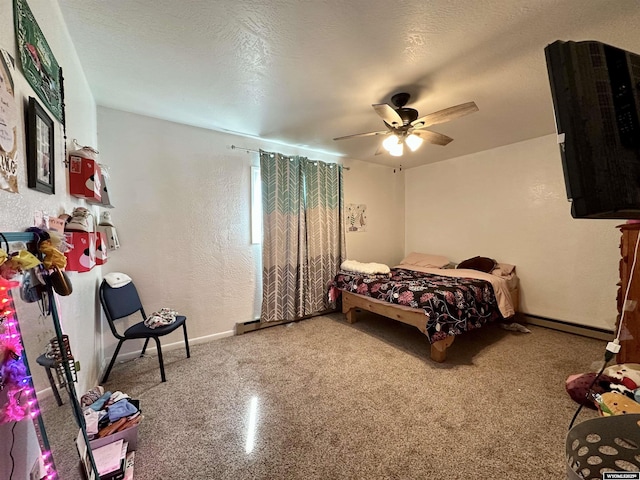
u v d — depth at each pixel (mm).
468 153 4059
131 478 1292
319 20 1463
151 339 2713
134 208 2635
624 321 2021
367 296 3164
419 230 4832
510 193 3674
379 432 1615
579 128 748
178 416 1760
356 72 1946
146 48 1693
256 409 1829
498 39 1617
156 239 2744
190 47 1685
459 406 1849
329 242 3906
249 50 1712
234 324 3215
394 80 2051
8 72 837
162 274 2783
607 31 1562
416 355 2619
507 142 3576
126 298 2381
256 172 3400
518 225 3611
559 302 3299
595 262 3041
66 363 1022
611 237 2941
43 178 1069
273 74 1971
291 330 3301
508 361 2486
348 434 1602
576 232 3156
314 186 3770
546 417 1734
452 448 1492
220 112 2598
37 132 1016
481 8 1388
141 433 1609
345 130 3078
